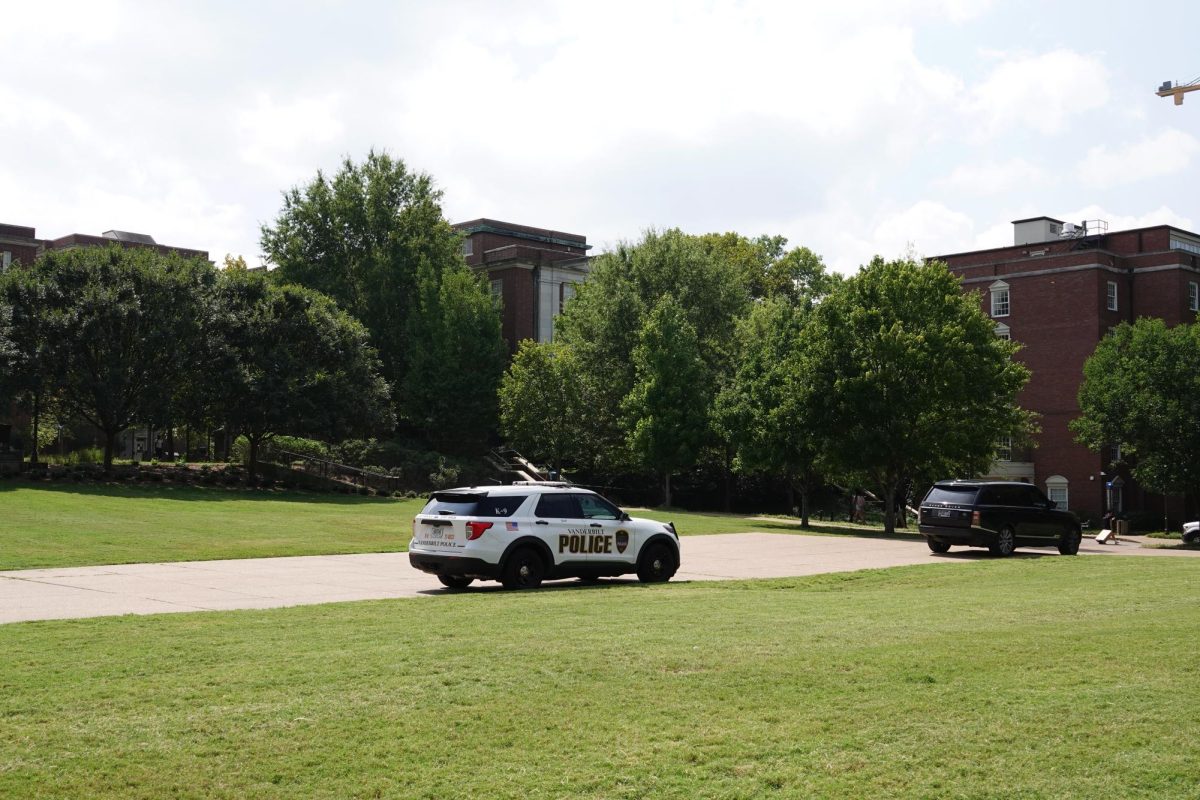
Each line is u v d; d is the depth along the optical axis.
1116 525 59.75
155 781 6.81
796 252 88.06
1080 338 66.25
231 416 52.72
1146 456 52.41
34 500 37.53
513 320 78.44
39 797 6.51
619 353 63.81
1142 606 15.62
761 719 8.23
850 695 8.95
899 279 44.19
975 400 43.34
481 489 19.44
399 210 73.69
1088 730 7.92
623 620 13.59
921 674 9.70
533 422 62.72
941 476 44.12
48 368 47.59
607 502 20.66
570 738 7.75
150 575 21.06
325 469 57.47
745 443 48.22
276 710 8.41
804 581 21.39
